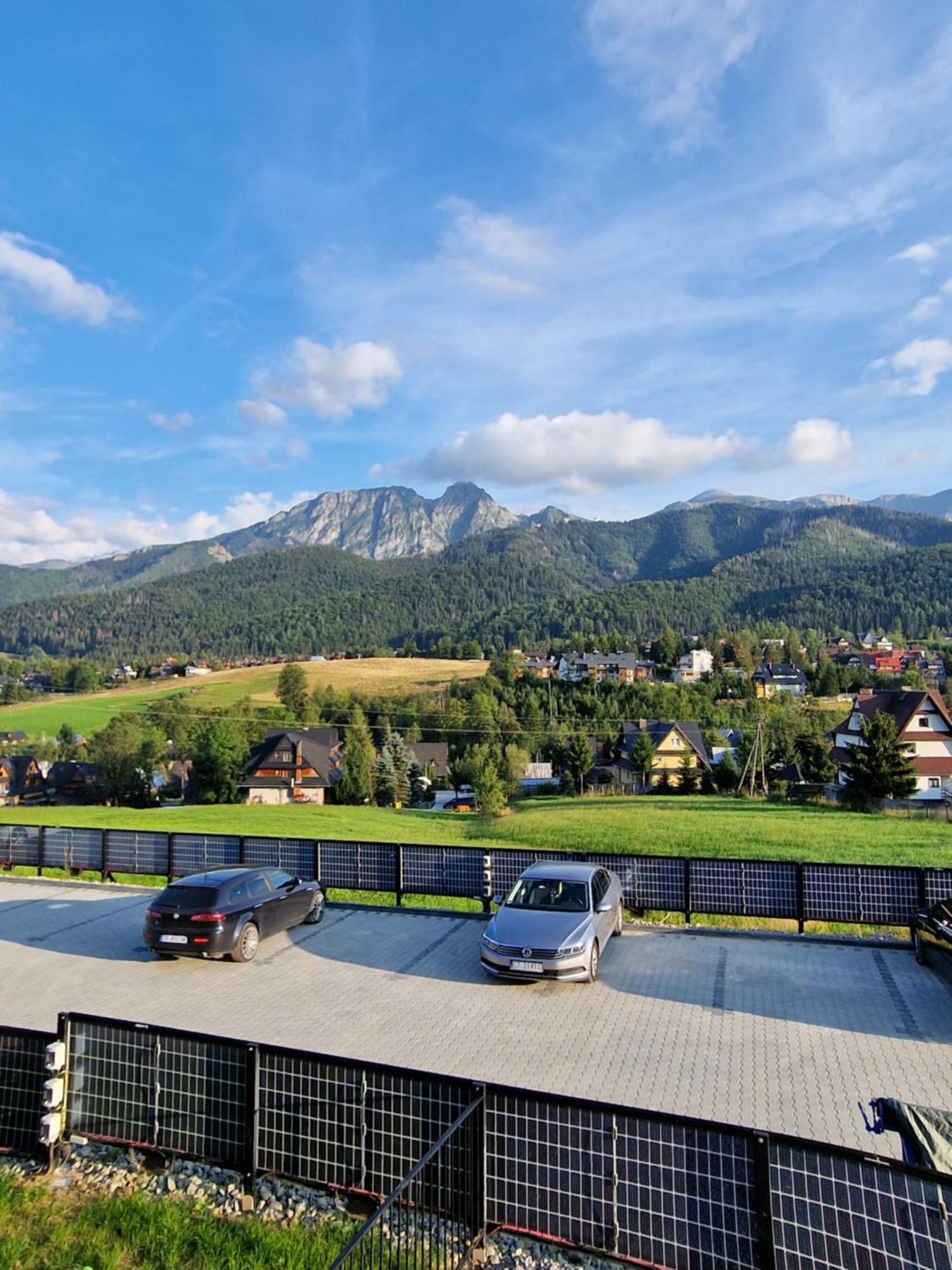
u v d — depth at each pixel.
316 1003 9.23
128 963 10.92
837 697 133.12
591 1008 8.97
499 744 90.06
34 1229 5.10
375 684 141.38
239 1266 4.68
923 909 10.68
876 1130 5.51
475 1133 4.86
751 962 10.59
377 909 13.57
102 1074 5.92
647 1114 4.53
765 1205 4.20
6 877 16.62
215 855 15.11
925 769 56.59
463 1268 4.63
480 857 13.25
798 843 27.59
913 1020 8.48
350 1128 5.21
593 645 180.25
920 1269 3.86
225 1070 5.56
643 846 27.70
